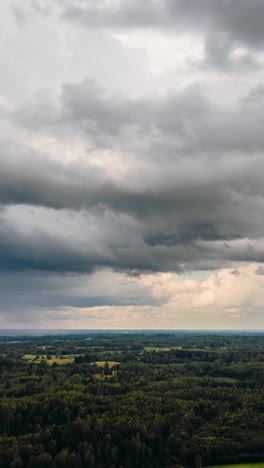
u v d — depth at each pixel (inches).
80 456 6525.6
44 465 6314.0
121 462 6535.4
